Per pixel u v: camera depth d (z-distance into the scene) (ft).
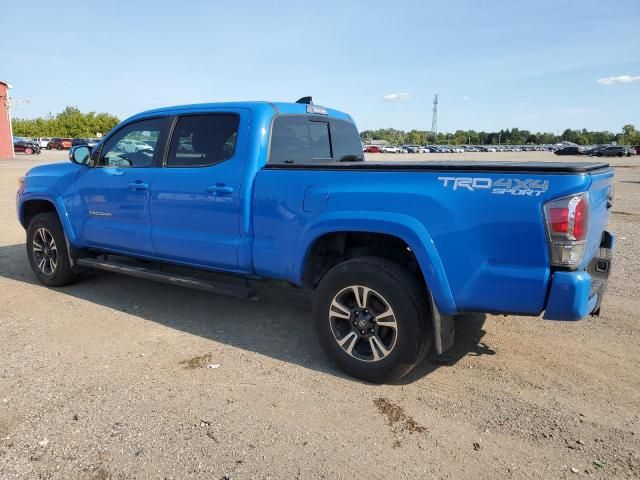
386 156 216.33
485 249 10.16
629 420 10.26
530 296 9.93
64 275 18.56
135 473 8.58
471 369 12.51
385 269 11.20
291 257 12.59
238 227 13.47
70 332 14.64
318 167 12.17
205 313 16.35
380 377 11.57
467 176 10.26
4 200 44.29
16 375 11.93
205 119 14.49
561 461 8.98
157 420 10.12
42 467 8.69
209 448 9.26
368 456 9.11
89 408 10.52
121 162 16.62
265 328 15.16
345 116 18.15
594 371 12.39
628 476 8.59
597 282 11.28
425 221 10.62
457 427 10.02
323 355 13.32
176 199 14.65
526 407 10.75
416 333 11.00
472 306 10.53
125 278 20.25
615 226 33.76
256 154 13.33
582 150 209.26
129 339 14.19
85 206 17.35
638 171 101.14
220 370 12.36
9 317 15.79
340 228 11.54
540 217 9.63
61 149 198.90
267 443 9.44
